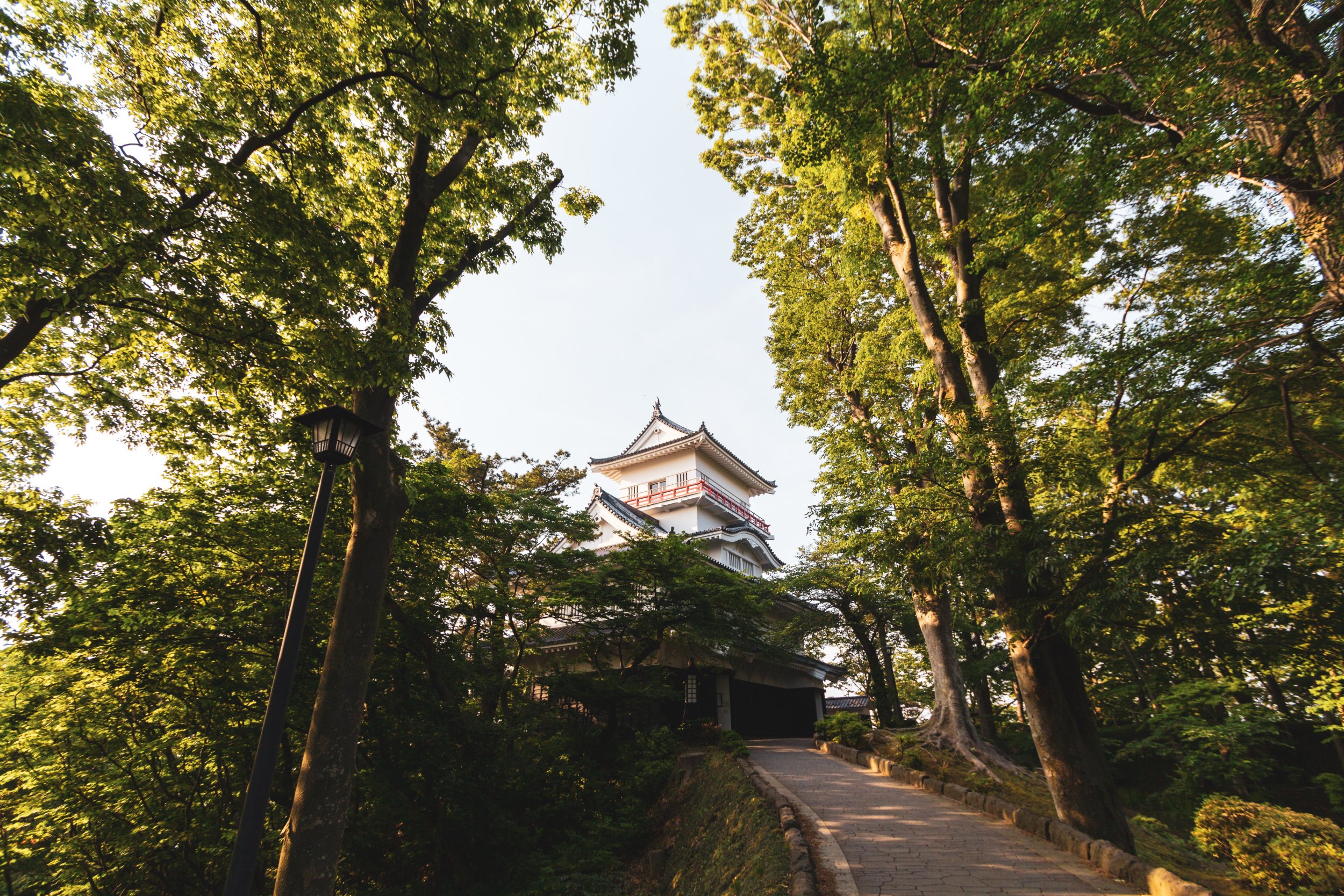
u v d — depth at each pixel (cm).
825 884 683
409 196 1138
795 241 1903
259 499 1156
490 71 1075
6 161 551
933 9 827
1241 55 661
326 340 808
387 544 936
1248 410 783
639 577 1834
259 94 920
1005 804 1012
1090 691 1877
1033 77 773
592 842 1351
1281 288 636
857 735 1788
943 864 758
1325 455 772
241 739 1169
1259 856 818
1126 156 740
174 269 702
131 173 641
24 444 879
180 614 1059
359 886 1310
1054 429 951
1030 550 885
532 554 1909
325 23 975
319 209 1082
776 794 1020
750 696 2683
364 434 719
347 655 857
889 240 1293
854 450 1486
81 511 918
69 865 1218
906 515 1038
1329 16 686
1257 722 1213
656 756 1664
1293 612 756
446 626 1533
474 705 1588
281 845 1221
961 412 1015
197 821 1205
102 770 1195
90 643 1026
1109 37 707
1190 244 885
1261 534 643
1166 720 1334
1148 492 990
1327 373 716
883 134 1095
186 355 867
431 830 1244
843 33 1348
